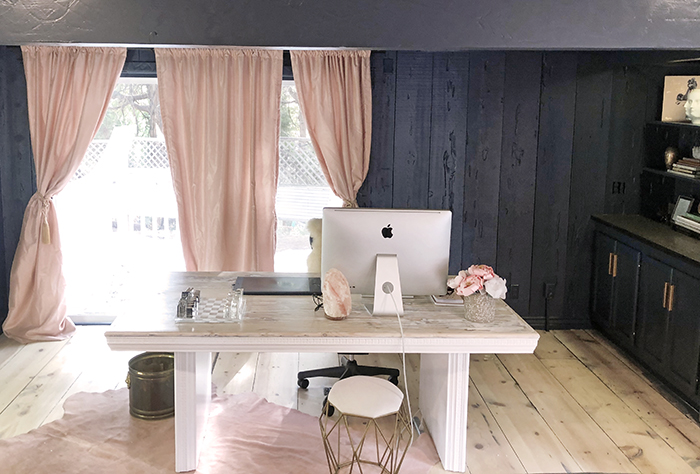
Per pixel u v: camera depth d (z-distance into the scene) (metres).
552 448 3.46
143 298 3.38
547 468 3.27
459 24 1.99
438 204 5.16
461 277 3.12
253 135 4.84
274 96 4.79
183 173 4.88
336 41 2.00
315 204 5.37
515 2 1.98
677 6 1.97
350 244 3.13
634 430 3.69
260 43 1.99
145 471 3.17
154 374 3.63
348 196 4.96
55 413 3.77
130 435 3.51
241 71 4.73
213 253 4.91
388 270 3.13
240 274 3.89
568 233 5.26
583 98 5.09
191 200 4.90
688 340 3.83
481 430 3.66
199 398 3.34
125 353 4.68
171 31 1.96
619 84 5.06
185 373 3.09
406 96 5.00
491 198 5.18
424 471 3.21
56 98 4.69
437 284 3.21
